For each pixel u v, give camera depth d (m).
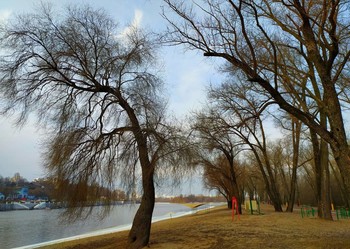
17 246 25.19
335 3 10.20
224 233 17.27
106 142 14.94
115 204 15.03
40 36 14.84
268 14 12.27
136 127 14.83
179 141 14.83
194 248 13.65
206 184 47.69
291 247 12.11
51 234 33.62
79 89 15.45
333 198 61.44
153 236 18.05
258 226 19.75
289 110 10.95
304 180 76.31
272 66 15.24
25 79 14.85
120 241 17.44
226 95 26.52
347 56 11.89
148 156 14.56
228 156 34.50
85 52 15.31
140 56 16.50
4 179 82.94
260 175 61.69
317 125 10.69
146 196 14.80
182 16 11.85
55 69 14.74
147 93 16.77
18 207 79.69
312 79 20.23
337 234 15.09
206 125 25.25
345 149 10.06
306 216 26.08
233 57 11.39
